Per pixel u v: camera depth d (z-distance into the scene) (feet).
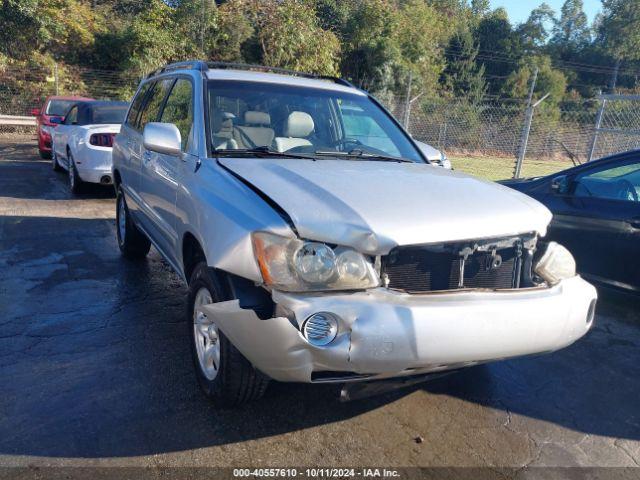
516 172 37.50
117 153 18.43
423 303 8.25
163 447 8.78
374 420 9.92
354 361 7.90
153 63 78.84
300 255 8.04
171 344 12.44
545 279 9.72
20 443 8.69
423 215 8.74
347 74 107.34
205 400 10.18
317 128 13.12
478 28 169.99
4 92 70.23
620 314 16.39
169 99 14.64
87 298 15.12
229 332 8.32
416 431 9.68
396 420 9.98
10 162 43.16
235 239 8.46
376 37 104.68
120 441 8.86
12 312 13.91
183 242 11.05
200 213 9.82
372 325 7.89
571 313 9.29
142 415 9.61
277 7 81.15
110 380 10.74
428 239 8.46
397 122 14.67
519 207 9.76
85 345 12.22
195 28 83.56
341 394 8.43
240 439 9.10
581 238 16.96
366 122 13.99
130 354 11.87
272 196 8.79
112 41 81.46
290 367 8.00
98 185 31.50
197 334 10.18
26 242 20.59
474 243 8.87
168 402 10.07
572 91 162.91
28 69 71.87
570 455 9.30
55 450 8.56
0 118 63.72
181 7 83.20
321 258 8.04
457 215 8.95
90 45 81.05
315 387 10.85
